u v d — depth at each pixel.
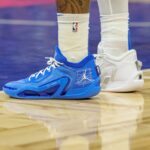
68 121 2.32
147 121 2.32
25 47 5.57
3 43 5.90
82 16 2.83
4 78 3.79
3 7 11.02
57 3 2.84
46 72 2.94
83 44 2.90
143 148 1.81
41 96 2.94
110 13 3.19
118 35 3.21
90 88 2.92
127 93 3.20
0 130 2.12
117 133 2.07
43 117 2.41
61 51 2.90
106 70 3.24
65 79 2.90
